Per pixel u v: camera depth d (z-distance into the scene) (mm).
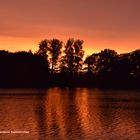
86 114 75438
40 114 74125
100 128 55469
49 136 48562
